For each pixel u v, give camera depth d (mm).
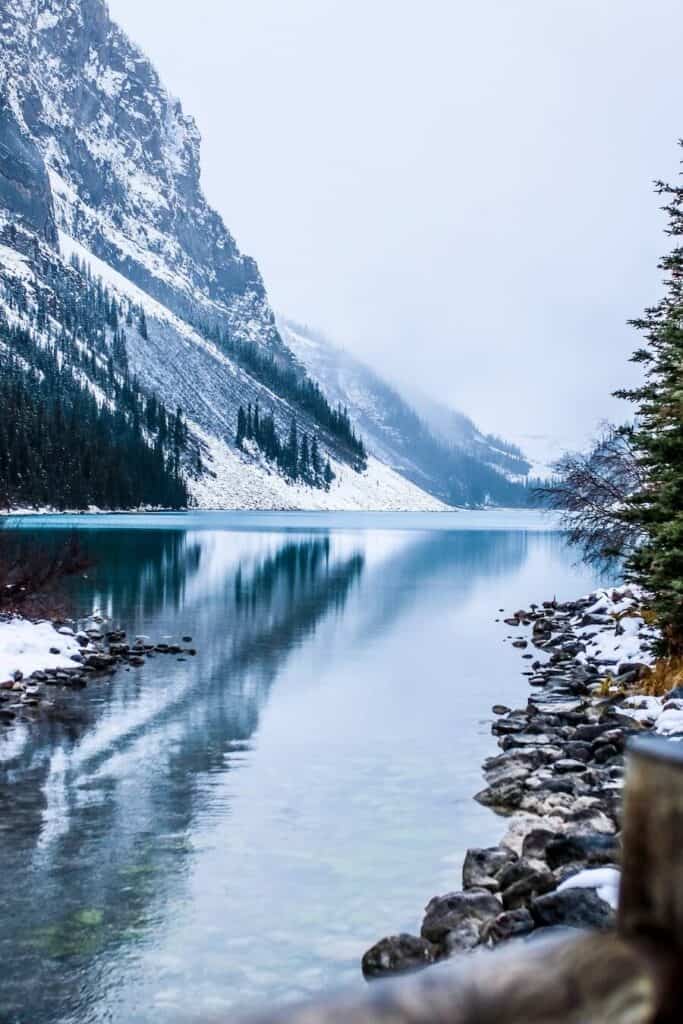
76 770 9320
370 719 11836
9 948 5418
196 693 13406
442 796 8555
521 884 5922
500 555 55219
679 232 13836
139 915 5906
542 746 10297
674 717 10820
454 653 17891
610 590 27297
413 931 5746
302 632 20297
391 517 171500
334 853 7055
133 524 85812
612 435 19609
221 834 7453
